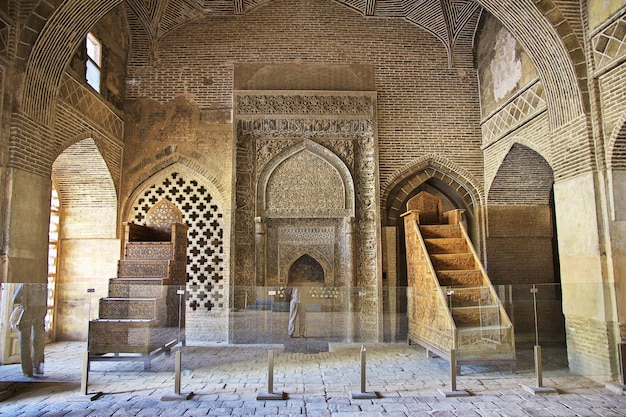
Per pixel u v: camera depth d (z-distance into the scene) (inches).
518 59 309.0
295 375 228.8
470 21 364.2
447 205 380.5
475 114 366.3
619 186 229.8
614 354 219.9
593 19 237.9
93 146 307.4
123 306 239.6
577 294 239.3
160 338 240.1
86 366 203.5
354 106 357.1
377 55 367.6
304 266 352.2
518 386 214.2
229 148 351.9
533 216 358.6
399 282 356.2
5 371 201.9
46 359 219.0
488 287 251.4
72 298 234.8
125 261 281.3
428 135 361.7
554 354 244.2
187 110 355.3
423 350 273.7
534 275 353.4
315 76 361.1
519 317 244.5
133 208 350.0
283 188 350.3
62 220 340.8
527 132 300.7
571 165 250.8
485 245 352.8
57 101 263.9
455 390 204.7
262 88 357.7
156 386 213.5
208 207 350.9
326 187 351.3
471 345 231.3
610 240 228.2
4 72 211.8
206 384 215.2
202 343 254.1
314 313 262.2
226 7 361.4
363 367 204.7
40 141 231.6
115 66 342.3
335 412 179.5
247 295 258.4
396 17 371.9
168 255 286.2
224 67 360.5
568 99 251.3
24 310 209.2
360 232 350.0
